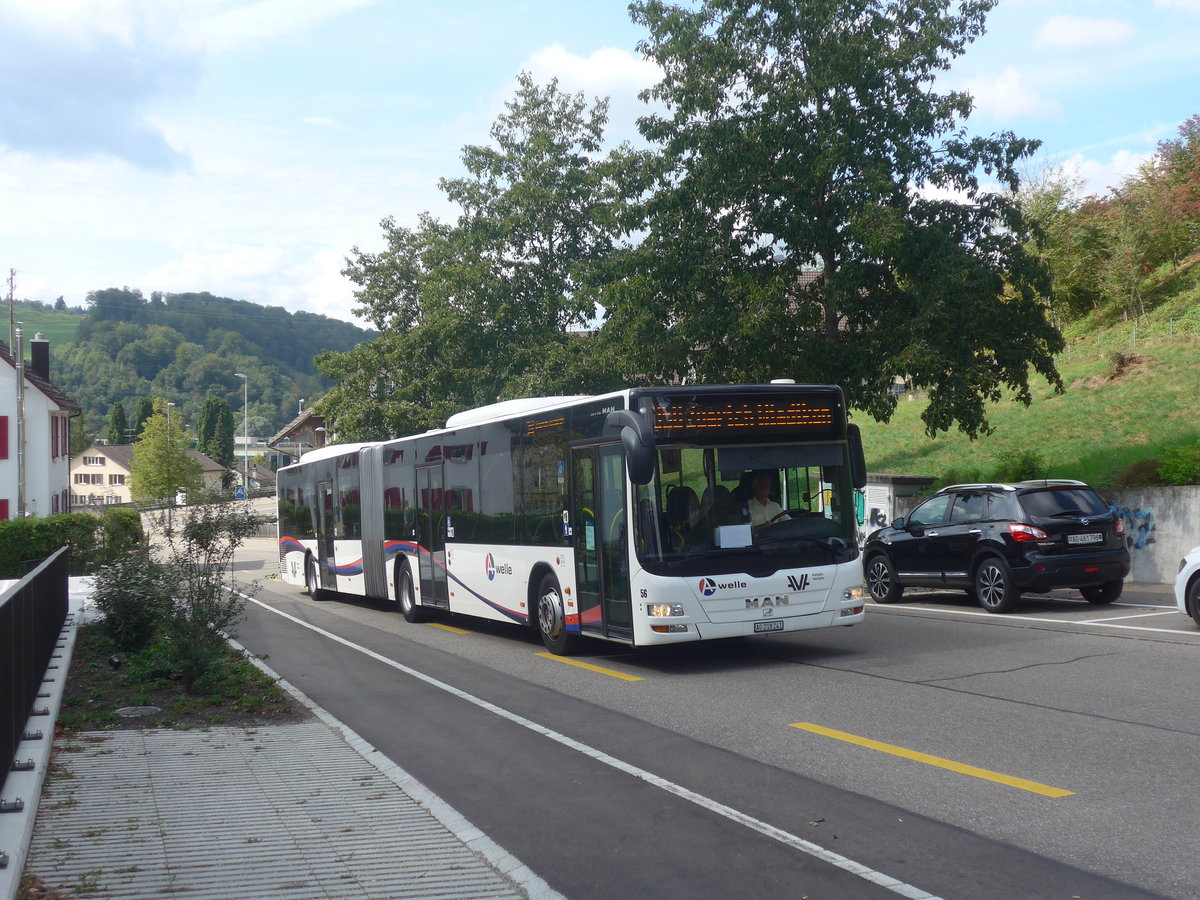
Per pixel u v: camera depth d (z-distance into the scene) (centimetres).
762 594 1116
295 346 19575
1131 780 636
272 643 1590
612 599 1170
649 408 1114
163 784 670
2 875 464
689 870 502
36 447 5081
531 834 567
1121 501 2014
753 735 806
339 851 534
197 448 14025
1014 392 3725
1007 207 2208
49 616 1194
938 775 666
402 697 1042
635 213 2314
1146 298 4428
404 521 1892
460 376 3638
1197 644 1153
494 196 3656
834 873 492
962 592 1956
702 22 2250
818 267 2369
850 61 2094
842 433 1183
